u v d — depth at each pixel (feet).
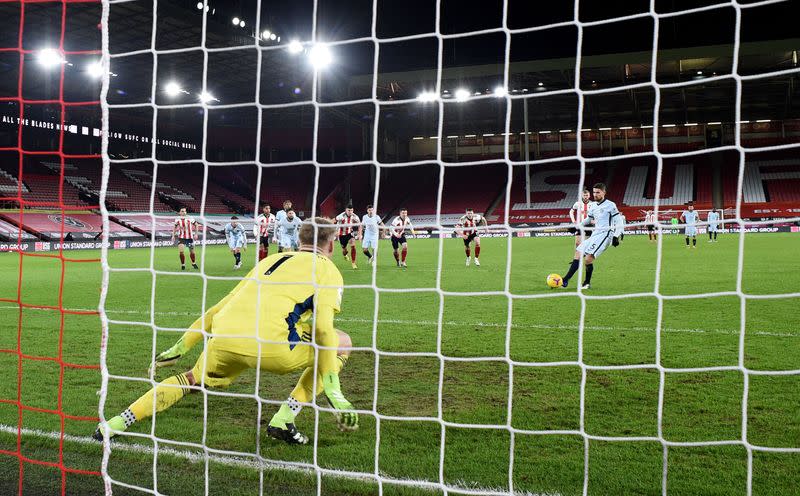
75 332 19.43
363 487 8.26
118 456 9.54
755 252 49.55
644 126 130.72
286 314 9.33
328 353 9.25
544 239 92.32
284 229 42.75
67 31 77.92
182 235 44.19
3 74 92.43
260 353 9.16
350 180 132.77
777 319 19.97
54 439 10.21
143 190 111.04
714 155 127.95
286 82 106.93
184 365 15.20
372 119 132.46
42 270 44.32
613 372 13.78
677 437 9.75
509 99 9.09
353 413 8.57
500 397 12.10
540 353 15.80
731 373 13.47
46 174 101.14
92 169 109.91
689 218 58.90
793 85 106.93
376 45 9.96
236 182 132.77
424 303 25.45
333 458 9.22
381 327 19.95
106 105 9.60
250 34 85.92
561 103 119.55
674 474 8.41
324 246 10.21
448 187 136.87
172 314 23.17
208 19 78.69
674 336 17.62
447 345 17.06
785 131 126.31
